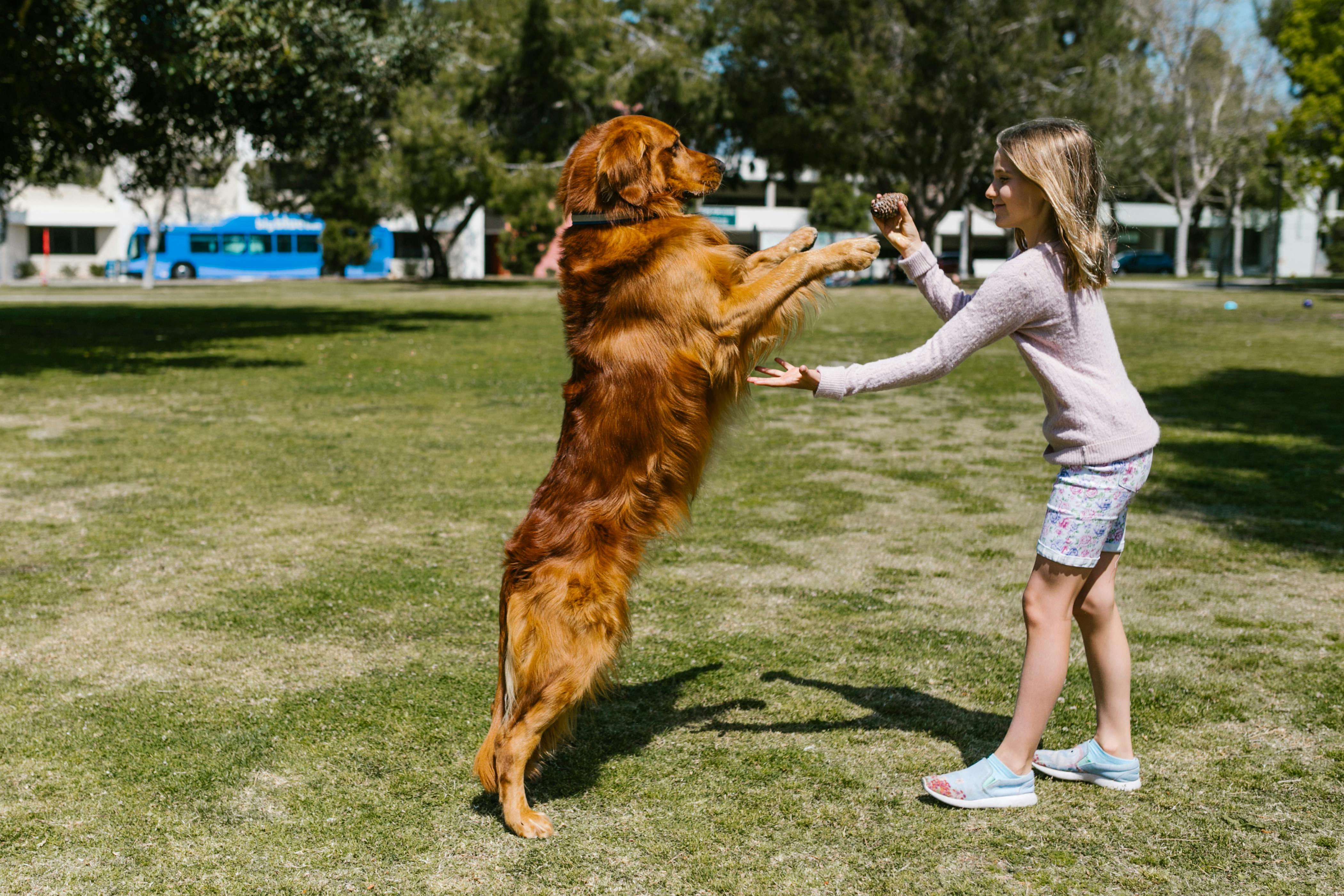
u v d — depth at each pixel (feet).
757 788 10.29
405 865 8.93
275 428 30.32
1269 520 20.53
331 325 68.33
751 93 123.24
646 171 10.49
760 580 16.97
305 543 18.79
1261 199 187.52
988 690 12.66
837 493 22.97
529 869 8.86
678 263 10.02
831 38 113.50
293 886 8.59
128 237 172.65
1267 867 8.79
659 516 10.02
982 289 9.44
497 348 53.11
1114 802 9.93
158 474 24.18
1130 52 138.00
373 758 10.87
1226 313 78.54
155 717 11.75
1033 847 9.14
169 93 57.36
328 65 58.70
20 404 34.24
